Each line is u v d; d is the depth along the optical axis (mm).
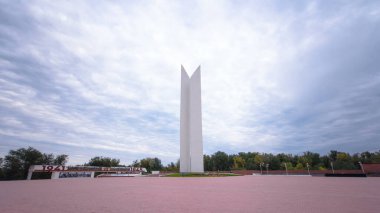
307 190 11406
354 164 71938
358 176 37875
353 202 6902
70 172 40094
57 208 6129
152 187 14047
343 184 16328
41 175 42250
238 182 20281
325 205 6344
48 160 60812
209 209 5918
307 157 87250
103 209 5973
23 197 8680
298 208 5891
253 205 6520
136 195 9359
